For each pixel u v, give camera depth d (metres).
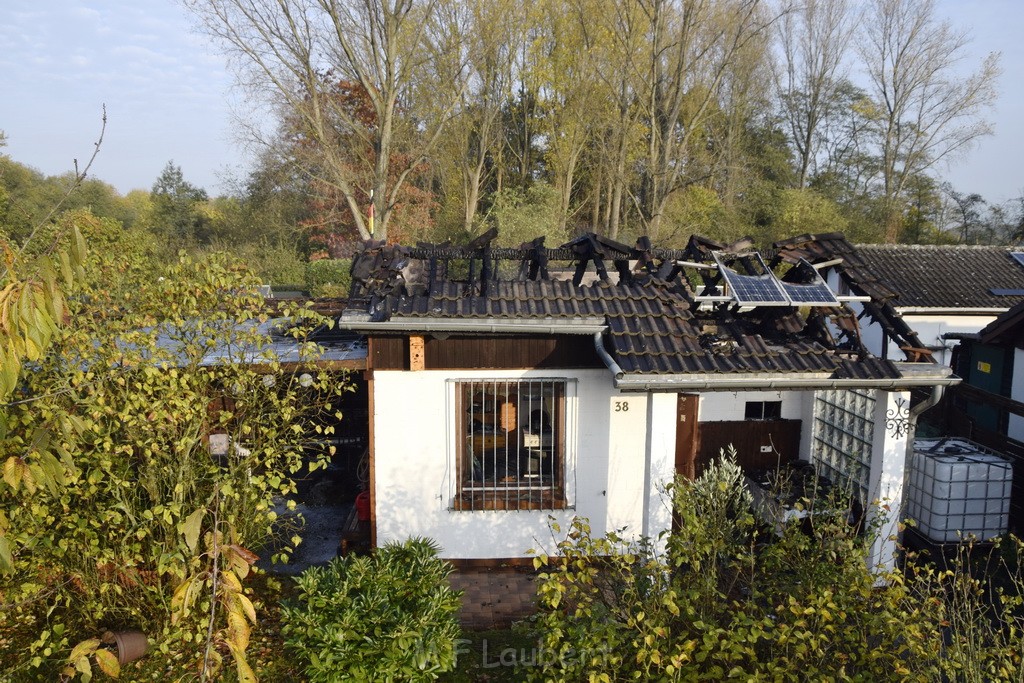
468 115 27.11
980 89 29.44
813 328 7.16
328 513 8.59
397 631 4.93
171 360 5.51
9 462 3.33
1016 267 16.42
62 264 3.15
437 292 6.80
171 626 5.45
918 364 6.48
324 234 27.95
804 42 33.41
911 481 8.35
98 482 5.31
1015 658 4.27
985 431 9.88
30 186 24.27
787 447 9.09
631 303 6.86
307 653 5.05
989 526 7.93
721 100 30.39
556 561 6.36
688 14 22.08
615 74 25.30
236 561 3.54
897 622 4.08
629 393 7.04
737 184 27.33
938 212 31.83
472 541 7.08
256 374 6.02
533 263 8.61
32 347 3.09
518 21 26.42
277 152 24.81
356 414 9.53
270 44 21.02
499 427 7.25
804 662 4.29
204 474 5.79
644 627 4.34
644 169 27.58
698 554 4.74
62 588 5.62
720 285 8.20
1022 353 10.20
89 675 3.48
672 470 6.46
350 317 6.54
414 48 22.27
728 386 6.22
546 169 30.77
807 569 4.91
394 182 26.39
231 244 27.44
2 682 5.13
